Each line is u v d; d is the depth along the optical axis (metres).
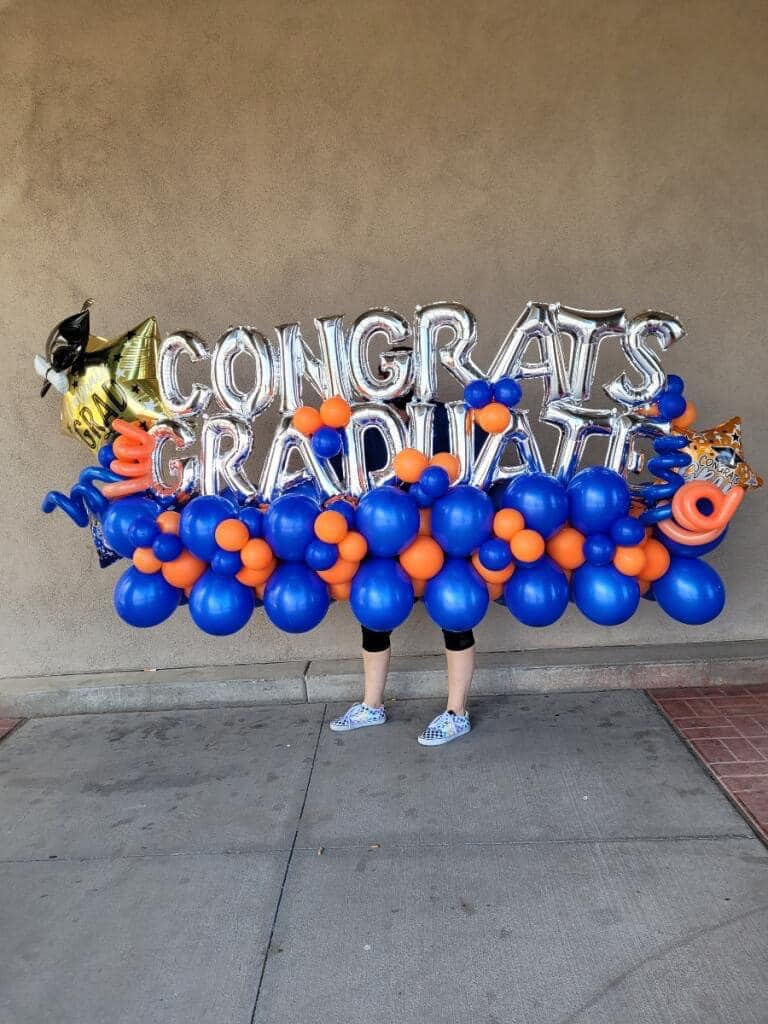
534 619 2.62
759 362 3.69
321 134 3.55
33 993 2.02
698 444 2.61
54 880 2.48
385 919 2.20
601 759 3.01
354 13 3.44
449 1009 1.87
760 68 3.46
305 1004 1.92
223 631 2.69
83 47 3.52
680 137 3.52
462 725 3.25
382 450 2.95
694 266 3.62
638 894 2.23
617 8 3.42
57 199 3.63
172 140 3.57
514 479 2.65
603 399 3.71
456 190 3.57
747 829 2.51
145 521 2.64
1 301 3.71
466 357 2.63
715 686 3.65
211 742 3.40
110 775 3.17
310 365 2.72
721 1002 1.84
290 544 2.55
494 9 3.43
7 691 3.82
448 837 2.57
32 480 3.87
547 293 3.63
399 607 2.59
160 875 2.47
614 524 2.54
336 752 3.21
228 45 3.49
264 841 2.62
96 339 2.86
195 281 3.67
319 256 3.63
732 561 3.85
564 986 1.92
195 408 2.76
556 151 3.54
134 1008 1.95
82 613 3.98
